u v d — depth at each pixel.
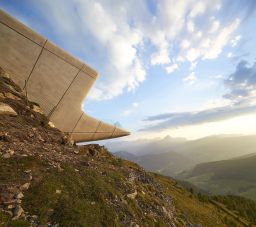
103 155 26.58
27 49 32.19
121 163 26.66
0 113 21.92
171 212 23.86
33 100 33.34
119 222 14.52
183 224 23.05
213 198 152.12
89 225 12.66
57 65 34.75
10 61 31.39
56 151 20.06
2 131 18.61
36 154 17.14
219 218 48.28
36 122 25.16
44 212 11.99
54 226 11.62
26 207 11.89
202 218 33.44
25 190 12.88
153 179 29.73
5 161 14.56
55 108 36.09
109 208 14.93
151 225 17.09
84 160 20.36
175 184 113.56
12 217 10.97
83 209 13.44
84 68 37.12
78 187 15.16
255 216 135.75
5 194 11.88
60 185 14.53
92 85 39.06
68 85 36.53
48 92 34.81
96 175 17.88
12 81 30.61
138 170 28.92
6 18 30.36
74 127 40.22
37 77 33.47
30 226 10.92
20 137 19.38
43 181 14.08
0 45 30.59
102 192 16.05
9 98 25.94
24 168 14.55
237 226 50.62
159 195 25.59
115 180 19.45
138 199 19.59
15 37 31.31
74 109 38.62
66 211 12.61
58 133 25.48
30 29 31.92
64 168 16.62
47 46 33.34
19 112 24.88
